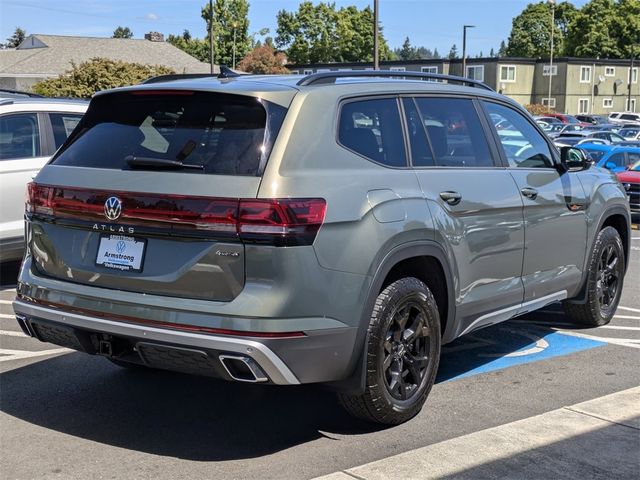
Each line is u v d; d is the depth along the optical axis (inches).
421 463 159.6
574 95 2790.4
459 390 209.2
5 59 2102.6
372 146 177.2
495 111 222.8
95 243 169.3
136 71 1400.1
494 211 203.8
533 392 208.1
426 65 2797.7
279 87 167.2
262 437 177.0
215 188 153.9
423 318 182.1
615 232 271.1
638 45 3299.7
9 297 319.3
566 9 3838.6
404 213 174.1
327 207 157.2
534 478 154.6
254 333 149.3
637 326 280.4
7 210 316.5
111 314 162.6
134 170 165.6
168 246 158.7
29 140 325.7
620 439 173.6
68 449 169.3
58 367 226.2
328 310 157.5
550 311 301.6
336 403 199.0
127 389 208.5
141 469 159.3
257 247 149.9
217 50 3240.7
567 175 243.1
